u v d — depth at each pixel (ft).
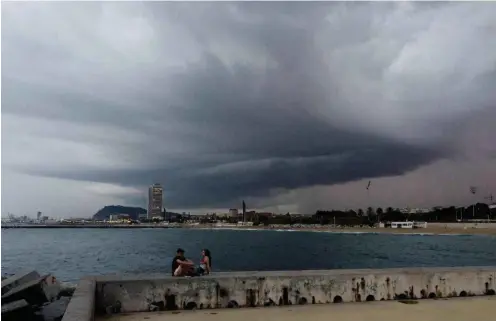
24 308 47.96
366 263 203.72
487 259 230.27
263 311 30.40
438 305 32.24
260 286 32.22
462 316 28.73
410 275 35.06
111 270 169.48
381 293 34.27
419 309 30.86
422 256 251.60
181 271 33.01
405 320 27.66
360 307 31.58
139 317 28.76
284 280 32.63
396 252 287.28
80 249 318.86
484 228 600.80
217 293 31.63
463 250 306.96
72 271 166.81
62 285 74.84
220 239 516.73
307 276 33.04
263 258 229.25
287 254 262.67
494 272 37.11
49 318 48.98
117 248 329.31
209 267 34.88
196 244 390.42
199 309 31.22
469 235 588.50
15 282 60.64
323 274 33.53
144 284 30.83
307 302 32.83
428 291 35.24
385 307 31.58
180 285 31.24
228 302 31.73
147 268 177.99
